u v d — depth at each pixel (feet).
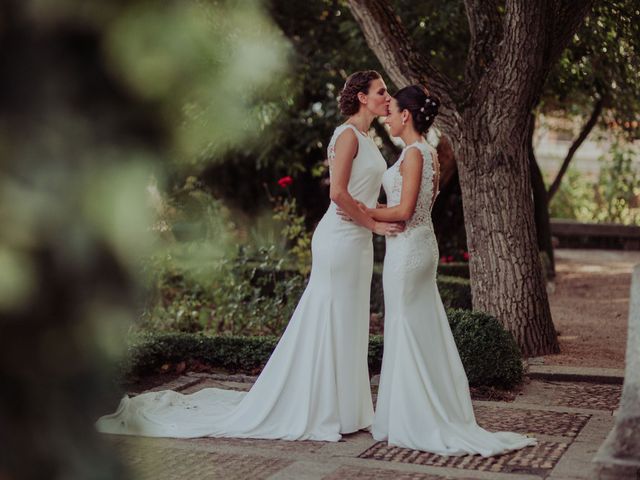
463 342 21.15
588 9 24.48
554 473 14.47
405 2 35.29
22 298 4.68
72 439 5.18
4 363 4.90
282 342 17.48
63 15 4.63
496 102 24.36
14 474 5.04
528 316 24.91
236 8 4.75
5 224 4.56
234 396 19.57
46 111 4.66
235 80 4.74
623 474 11.99
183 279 28.04
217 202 32.89
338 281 17.29
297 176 46.39
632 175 58.75
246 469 14.80
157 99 4.82
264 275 32.37
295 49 36.60
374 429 16.94
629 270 47.39
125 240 4.85
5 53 4.64
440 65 36.60
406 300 16.60
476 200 25.05
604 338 28.22
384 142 42.22
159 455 15.46
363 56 36.37
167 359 23.29
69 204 4.68
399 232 16.71
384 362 16.93
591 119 43.21
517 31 23.65
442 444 15.79
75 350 5.10
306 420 16.92
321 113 42.09
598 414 18.85
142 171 4.87
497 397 20.48
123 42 4.67
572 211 63.10
